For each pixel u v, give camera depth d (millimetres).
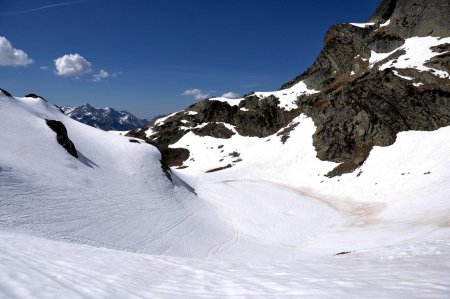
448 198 41719
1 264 8992
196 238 38031
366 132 69062
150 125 128250
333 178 64938
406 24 93625
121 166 52594
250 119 110188
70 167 42781
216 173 82750
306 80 116688
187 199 51906
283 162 80312
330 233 42094
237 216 49688
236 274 11234
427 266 11305
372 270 11000
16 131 44438
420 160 56125
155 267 12836
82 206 35125
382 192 52812
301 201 56844
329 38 118875
